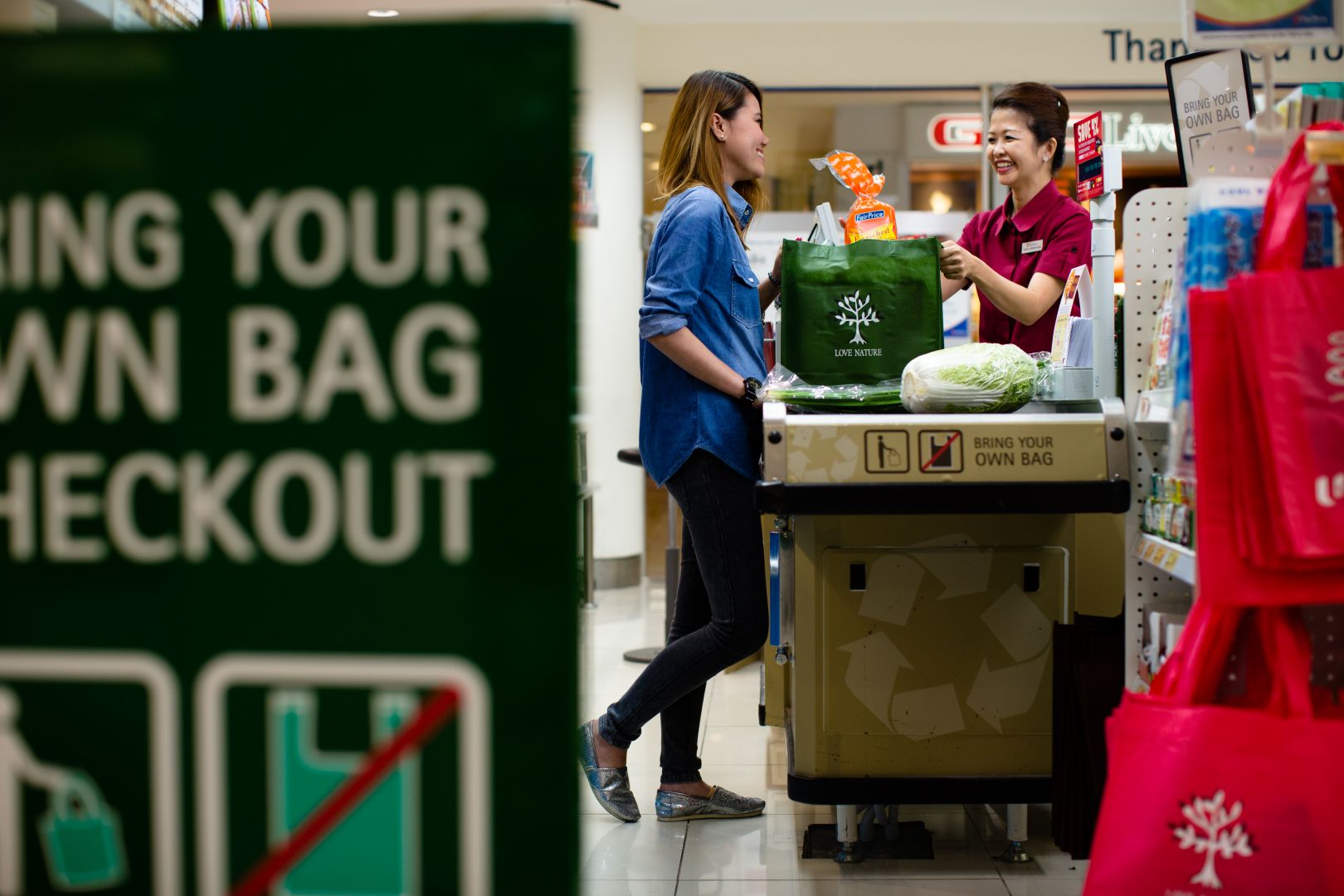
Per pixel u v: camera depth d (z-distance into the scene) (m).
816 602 2.17
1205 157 1.59
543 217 0.91
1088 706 1.87
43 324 0.95
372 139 0.92
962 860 2.28
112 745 0.95
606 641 4.67
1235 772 1.32
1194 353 1.36
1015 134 2.84
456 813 0.93
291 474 0.93
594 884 2.18
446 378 0.92
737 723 3.44
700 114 2.46
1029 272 2.81
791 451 1.84
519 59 0.91
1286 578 1.33
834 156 2.38
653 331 2.27
